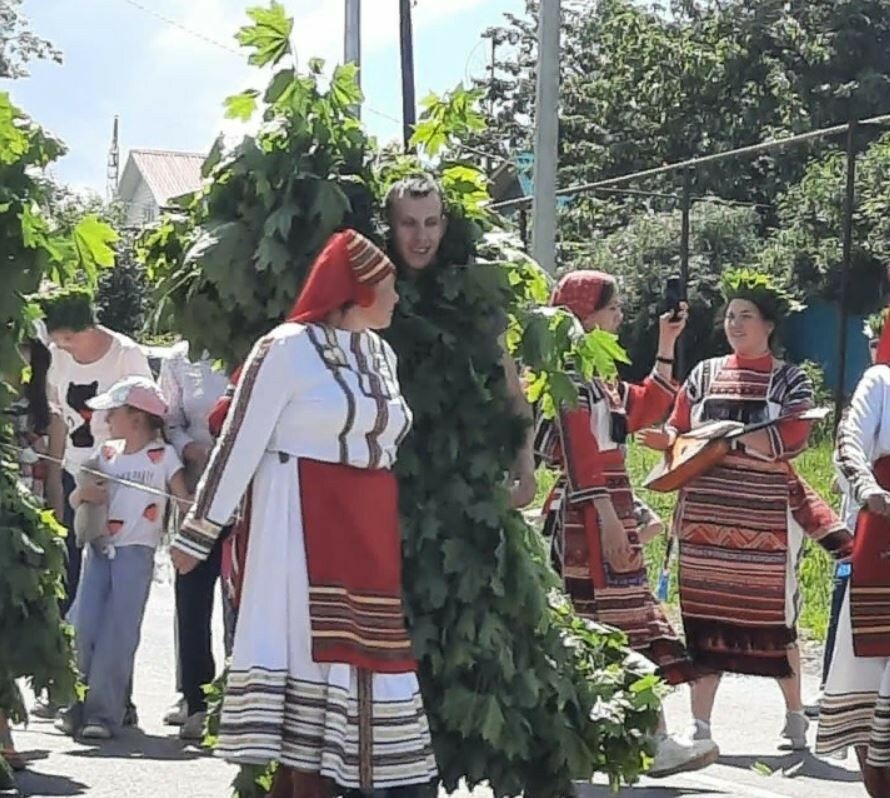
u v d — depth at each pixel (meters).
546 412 5.72
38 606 6.27
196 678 7.51
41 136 5.88
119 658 7.61
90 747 7.41
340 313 4.83
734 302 7.46
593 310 6.76
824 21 34.28
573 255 28.20
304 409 4.70
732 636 7.30
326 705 4.67
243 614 4.73
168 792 6.54
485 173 5.80
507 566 5.20
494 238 5.42
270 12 5.23
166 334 5.43
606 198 33.03
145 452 7.70
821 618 10.84
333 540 4.70
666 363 7.01
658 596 7.78
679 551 7.45
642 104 35.88
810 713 8.48
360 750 4.66
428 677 5.11
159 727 7.88
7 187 5.79
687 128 35.31
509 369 5.36
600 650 5.59
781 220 27.80
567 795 5.32
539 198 13.37
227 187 5.24
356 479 4.76
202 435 7.80
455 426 5.21
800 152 31.86
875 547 5.77
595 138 36.72
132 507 7.64
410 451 5.17
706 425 7.39
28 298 6.00
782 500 7.34
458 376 5.22
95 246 5.99
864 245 25.03
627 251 26.88
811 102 33.44
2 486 6.22
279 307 5.12
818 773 7.23
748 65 34.59
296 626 4.68
